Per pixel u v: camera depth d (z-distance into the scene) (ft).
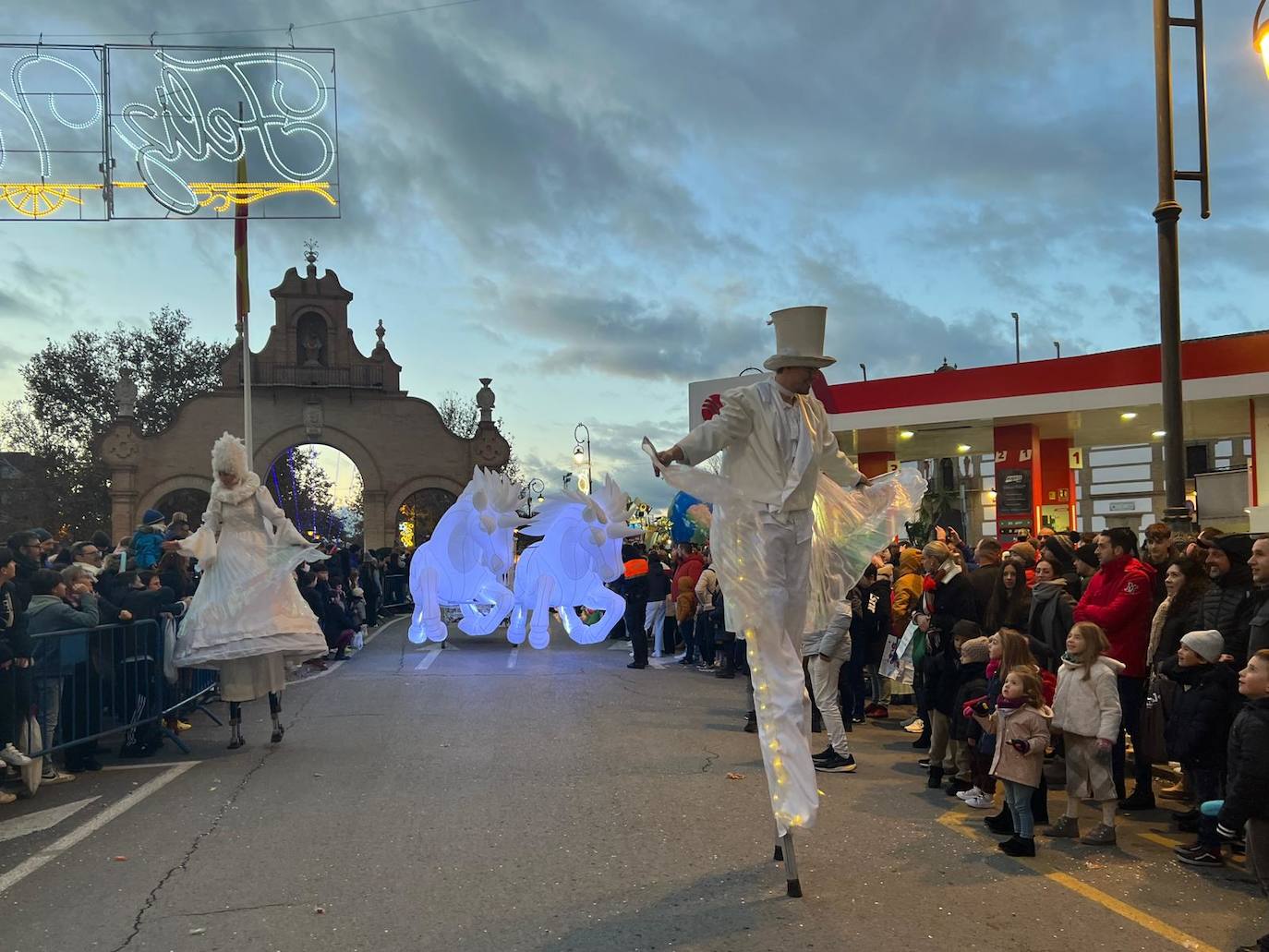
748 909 14.17
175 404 186.50
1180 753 18.04
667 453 15.15
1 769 21.79
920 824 19.26
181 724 29.35
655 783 21.93
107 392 181.88
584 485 69.00
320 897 14.71
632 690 37.04
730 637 40.68
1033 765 17.19
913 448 79.36
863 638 30.60
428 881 15.38
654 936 13.09
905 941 12.97
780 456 15.49
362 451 131.23
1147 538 24.82
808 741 15.10
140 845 17.53
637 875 15.64
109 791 21.79
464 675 41.16
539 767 23.49
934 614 22.90
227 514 26.94
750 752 25.48
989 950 12.69
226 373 129.08
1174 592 20.68
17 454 180.96
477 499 52.90
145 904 14.49
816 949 12.67
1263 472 55.47
